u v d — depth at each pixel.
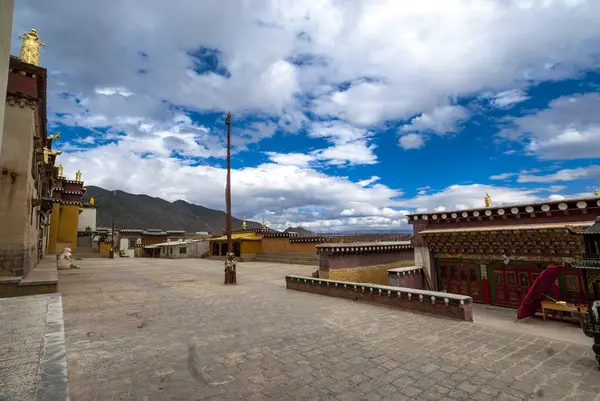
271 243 36.00
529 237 11.15
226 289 15.06
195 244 47.69
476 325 8.55
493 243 12.35
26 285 11.10
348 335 7.61
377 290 11.30
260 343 6.97
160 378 5.16
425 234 14.52
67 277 19.27
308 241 31.52
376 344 6.95
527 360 6.07
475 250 13.09
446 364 5.84
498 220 12.20
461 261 13.80
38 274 14.01
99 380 5.06
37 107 14.62
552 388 4.92
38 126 16.30
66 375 3.76
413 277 14.47
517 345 6.93
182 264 32.06
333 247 16.64
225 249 40.31
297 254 31.98
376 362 5.91
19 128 13.29
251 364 5.79
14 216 12.62
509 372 5.51
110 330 7.86
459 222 13.55
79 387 4.81
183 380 5.10
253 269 25.84
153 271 24.14
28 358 4.28
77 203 43.84
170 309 10.41
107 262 34.66
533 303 10.45
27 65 13.62
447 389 4.86
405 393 4.72
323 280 13.47
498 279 12.52
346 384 5.00
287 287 15.28
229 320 9.02
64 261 25.11
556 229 10.33
